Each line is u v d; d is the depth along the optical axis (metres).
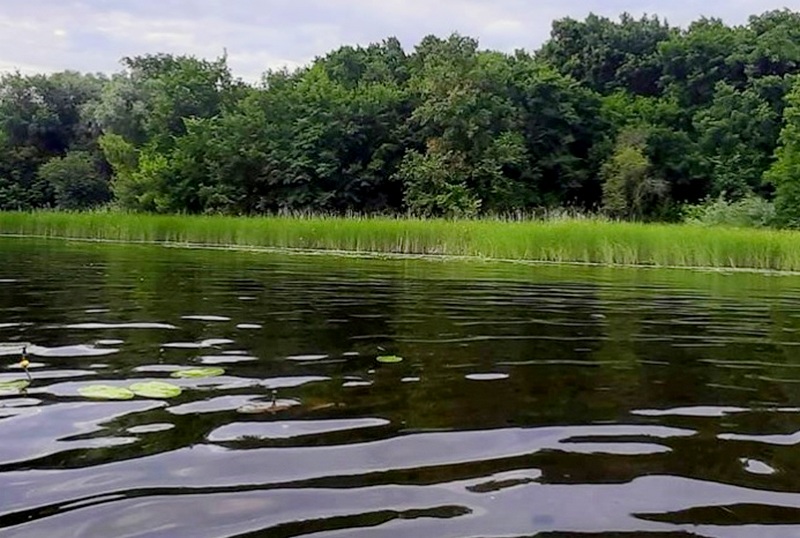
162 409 2.45
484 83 26.61
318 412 2.44
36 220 21.06
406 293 6.54
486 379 3.00
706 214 23.52
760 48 30.48
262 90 29.66
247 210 27.33
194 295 6.05
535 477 1.87
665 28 35.94
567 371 3.21
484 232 13.70
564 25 36.09
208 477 1.83
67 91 36.59
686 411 2.55
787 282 8.96
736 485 1.84
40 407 2.45
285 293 6.36
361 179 26.88
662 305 6.02
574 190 28.52
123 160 30.61
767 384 3.02
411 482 1.82
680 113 30.73
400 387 2.83
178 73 31.19
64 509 1.63
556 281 8.34
